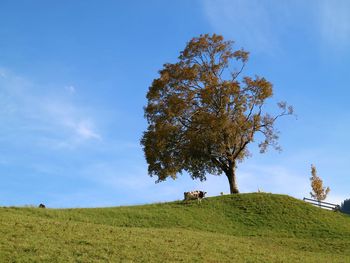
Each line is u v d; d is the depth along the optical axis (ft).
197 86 199.21
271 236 143.95
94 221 141.28
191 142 187.01
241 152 201.98
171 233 124.67
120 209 158.81
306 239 141.69
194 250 106.42
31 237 101.35
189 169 200.23
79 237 105.91
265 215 162.91
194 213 161.27
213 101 193.26
